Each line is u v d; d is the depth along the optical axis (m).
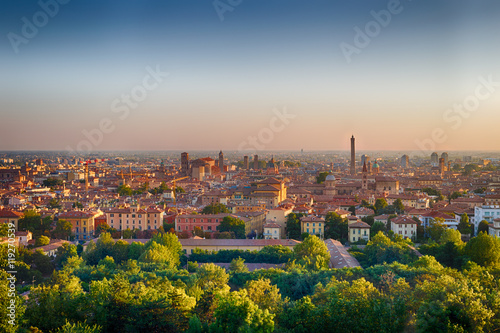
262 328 145.38
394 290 174.00
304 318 156.12
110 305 160.00
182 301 162.25
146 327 156.50
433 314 148.88
